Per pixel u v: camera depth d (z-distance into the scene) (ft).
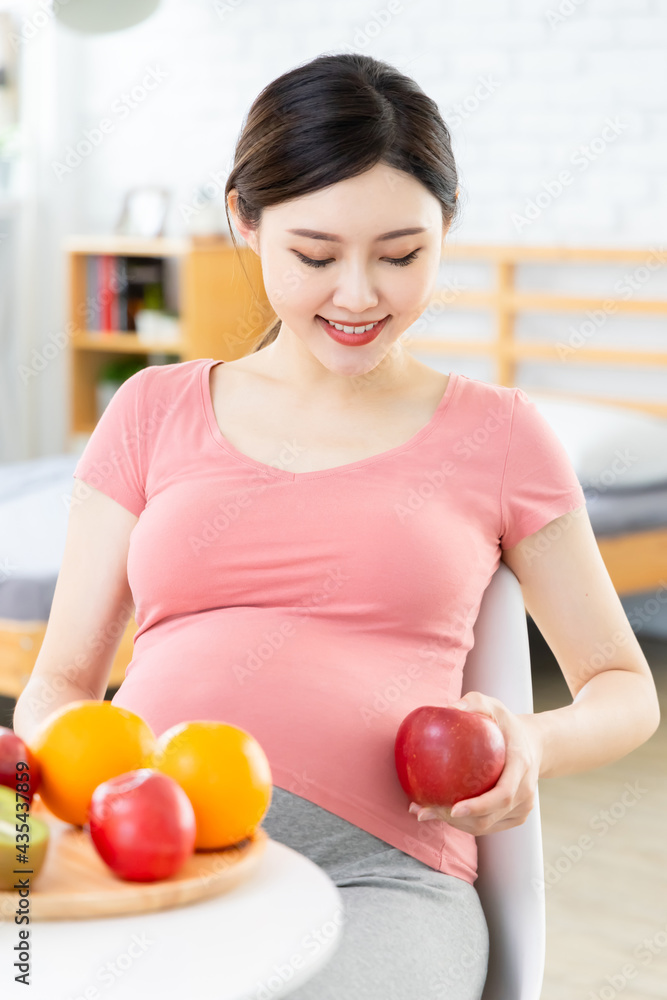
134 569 3.79
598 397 12.30
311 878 2.55
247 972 2.17
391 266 3.49
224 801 2.61
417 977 2.93
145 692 3.59
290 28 14.07
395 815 3.39
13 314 15.74
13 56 15.42
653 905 6.92
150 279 15.39
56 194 15.88
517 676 3.72
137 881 2.44
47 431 16.28
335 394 3.91
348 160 3.36
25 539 8.77
